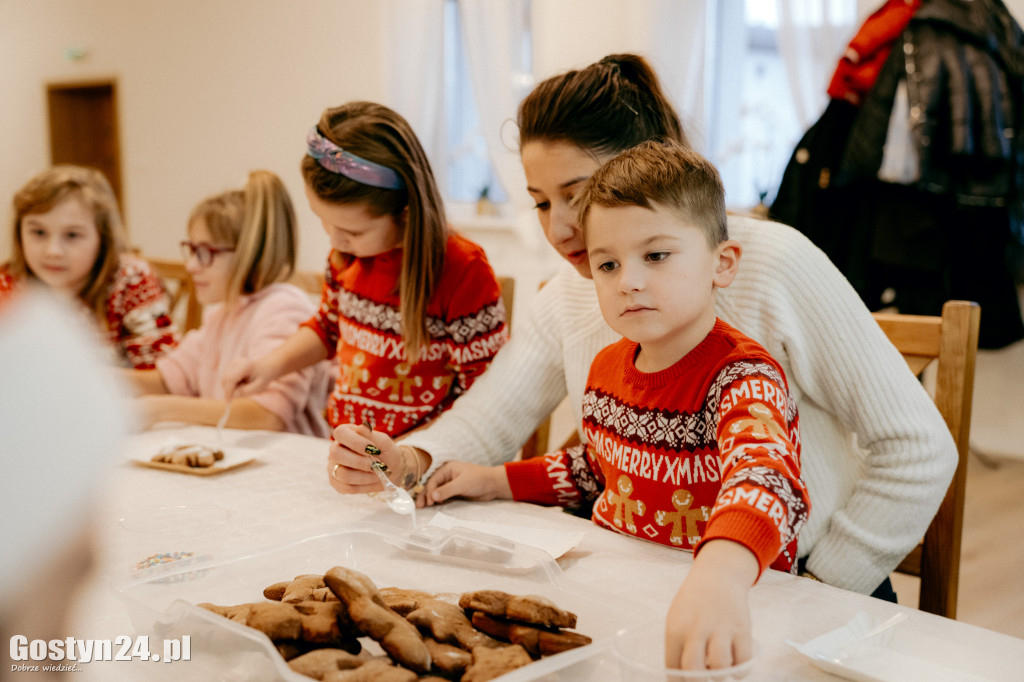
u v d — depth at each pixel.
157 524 0.84
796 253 0.94
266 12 4.78
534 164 0.97
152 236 5.59
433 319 1.31
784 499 0.60
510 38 3.86
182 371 1.63
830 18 3.26
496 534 0.80
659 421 0.80
